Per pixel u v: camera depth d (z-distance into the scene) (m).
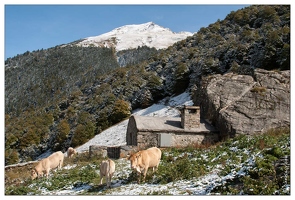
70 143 67.94
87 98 94.75
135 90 77.69
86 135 65.19
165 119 32.03
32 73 189.50
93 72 184.75
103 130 67.38
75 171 20.77
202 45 83.56
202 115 33.31
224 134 29.20
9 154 70.75
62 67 195.25
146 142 29.19
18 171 28.02
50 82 169.25
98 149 29.00
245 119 28.83
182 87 70.56
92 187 16.78
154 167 17.88
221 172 15.38
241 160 17.08
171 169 16.84
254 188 12.09
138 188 15.38
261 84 31.84
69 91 151.75
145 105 70.81
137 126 29.58
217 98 31.89
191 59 76.00
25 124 90.06
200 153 21.73
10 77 187.12
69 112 87.38
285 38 61.78
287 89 30.34
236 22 87.75
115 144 51.81
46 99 149.88
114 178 18.41
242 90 31.95
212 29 91.06
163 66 83.88
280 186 12.14
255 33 72.00
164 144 28.97
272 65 59.69
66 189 17.50
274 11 79.44
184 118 30.28
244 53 65.50
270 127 27.81
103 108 75.81
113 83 89.75
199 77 66.75
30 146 75.38
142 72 85.06
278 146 17.44
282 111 28.78
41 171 21.12
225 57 67.88
